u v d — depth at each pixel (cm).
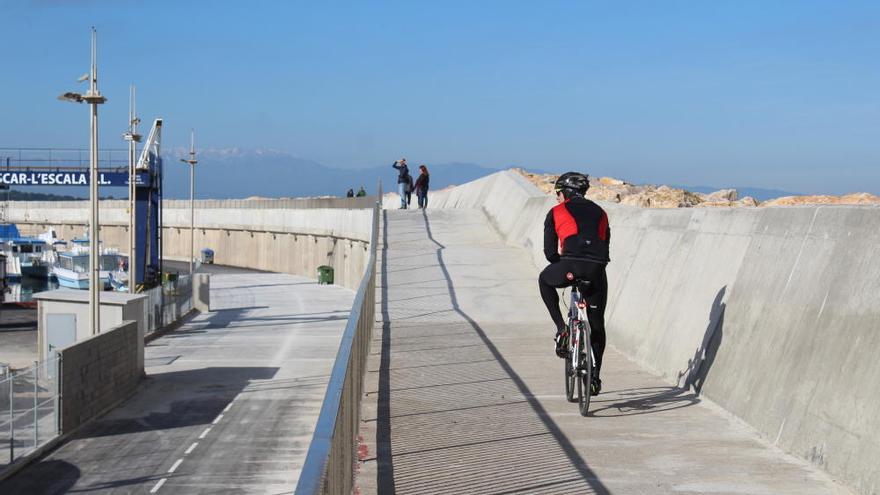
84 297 3475
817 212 905
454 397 1038
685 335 1141
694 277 1197
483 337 1558
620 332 1454
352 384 720
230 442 2316
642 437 839
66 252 9638
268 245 10450
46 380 2330
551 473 728
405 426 897
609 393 1055
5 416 2086
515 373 1195
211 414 2669
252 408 2753
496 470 739
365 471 739
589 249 895
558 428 880
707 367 1030
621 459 766
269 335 4666
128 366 2970
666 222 1449
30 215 15025
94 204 3528
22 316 6038
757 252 1018
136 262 5875
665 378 1147
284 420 2570
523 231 3003
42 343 3491
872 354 702
